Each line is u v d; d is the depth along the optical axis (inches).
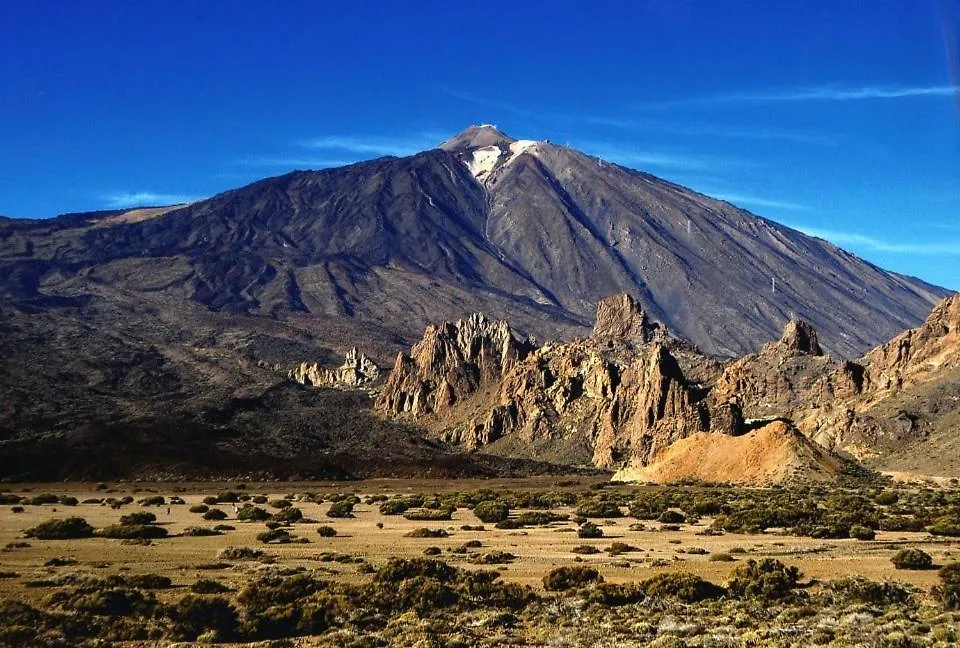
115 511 5029.5
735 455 7431.1
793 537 3708.2
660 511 4805.6
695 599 2201.0
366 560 2945.4
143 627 1870.1
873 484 6614.2
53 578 2397.9
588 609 2084.2
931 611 1982.0
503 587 2250.2
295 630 1909.4
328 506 5620.1
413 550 3240.7
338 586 2283.5
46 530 3614.7
